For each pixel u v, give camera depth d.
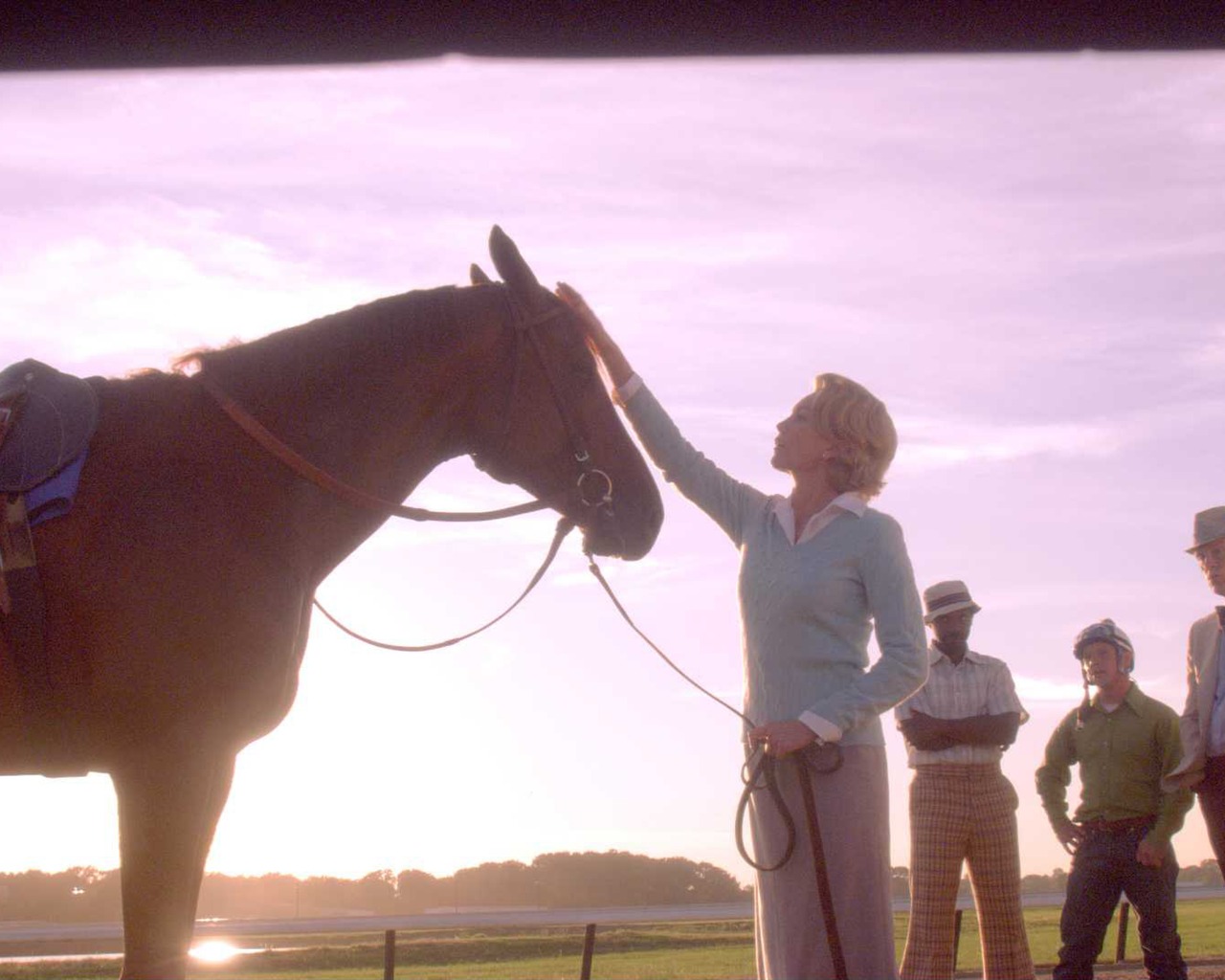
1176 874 7.28
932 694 7.41
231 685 3.45
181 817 3.36
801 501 3.88
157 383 3.72
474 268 4.38
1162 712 7.29
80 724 3.42
